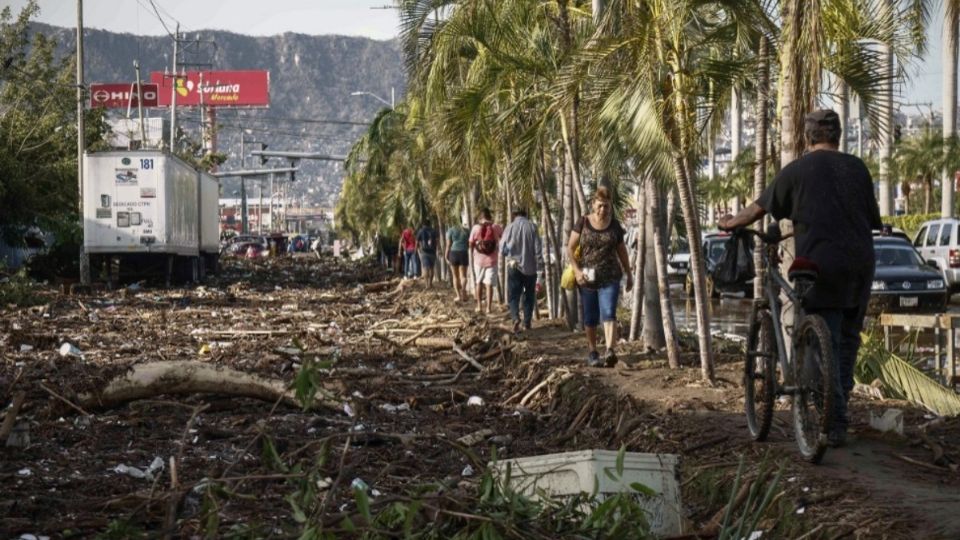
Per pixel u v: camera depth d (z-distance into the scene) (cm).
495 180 3158
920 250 3778
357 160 5519
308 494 606
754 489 641
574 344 1889
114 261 4291
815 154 854
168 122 9125
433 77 2380
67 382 1264
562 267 2502
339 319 2728
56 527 722
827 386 782
